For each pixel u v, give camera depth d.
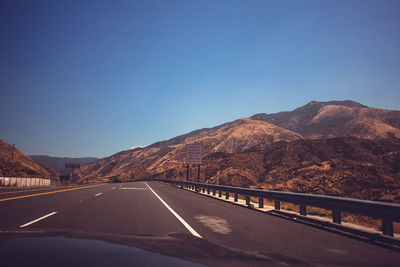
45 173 94.31
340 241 6.42
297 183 63.50
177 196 20.48
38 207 11.68
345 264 4.53
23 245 2.03
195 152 46.41
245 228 7.90
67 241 2.26
